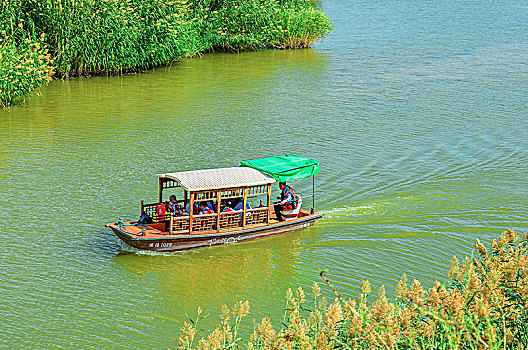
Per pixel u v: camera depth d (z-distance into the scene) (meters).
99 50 53.69
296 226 25.75
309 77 57.34
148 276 21.64
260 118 42.69
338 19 101.56
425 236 25.06
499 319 10.28
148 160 33.28
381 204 28.22
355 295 20.55
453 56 69.38
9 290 20.19
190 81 54.84
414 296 10.52
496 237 24.95
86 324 18.50
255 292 20.78
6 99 45.03
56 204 27.12
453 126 41.31
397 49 73.81
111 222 25.56
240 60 66.38
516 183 30.91
